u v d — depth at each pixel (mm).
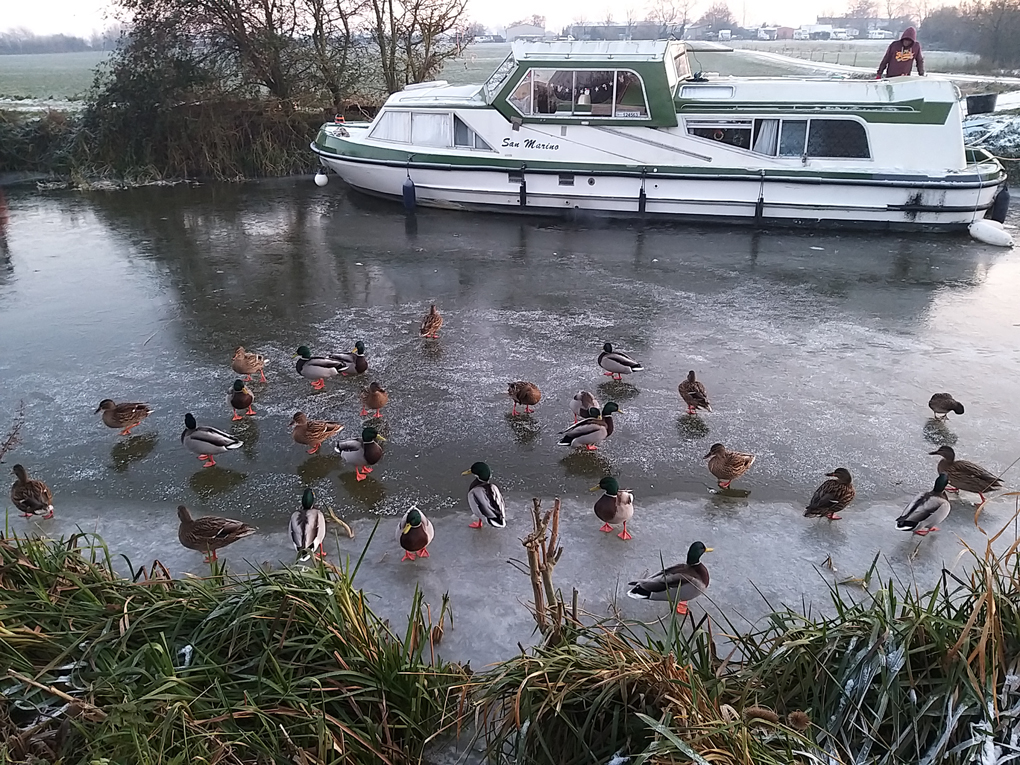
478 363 10750
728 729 4105
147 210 19891
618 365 9969
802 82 16859
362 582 6398
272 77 25219
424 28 26344
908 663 4461
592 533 7082
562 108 17594
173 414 9320
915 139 16500
